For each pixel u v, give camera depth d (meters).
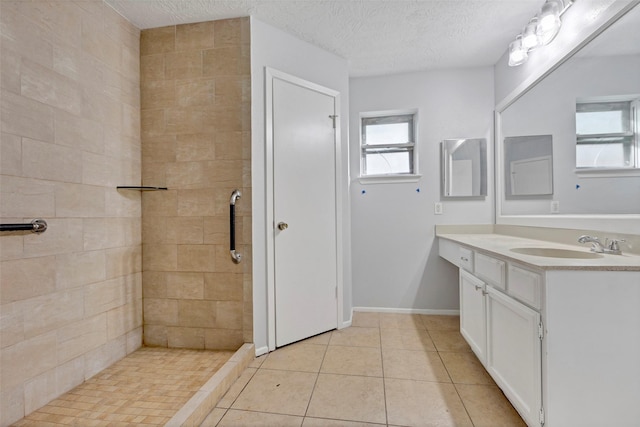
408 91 2.91
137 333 2.14
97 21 1.84
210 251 2.12
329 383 1.74
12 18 1.39
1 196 1.35
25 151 1.45
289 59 2.26
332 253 2.53
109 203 1.92
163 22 2.11
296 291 2.30
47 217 1.54
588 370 1.14
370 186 2.98
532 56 2.16
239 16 2.06
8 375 1.37
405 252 2.94
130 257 2.09
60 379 1.59
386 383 1.74
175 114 2.15
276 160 2.19
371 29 2.21
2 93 1.35
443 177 2.85
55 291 1.58
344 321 2.62
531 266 1.23
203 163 2.12
